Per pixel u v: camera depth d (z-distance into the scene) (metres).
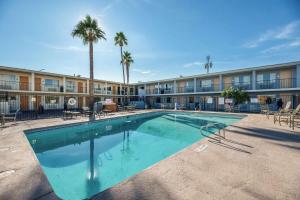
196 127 12.66
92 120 12.41
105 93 29.83
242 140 5.77
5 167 3.83
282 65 17.50
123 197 2.46
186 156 4.20
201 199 2.41
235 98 18.45
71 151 7.38
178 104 26.64
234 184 2.83
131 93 34.91
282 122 9.93
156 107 30.09
